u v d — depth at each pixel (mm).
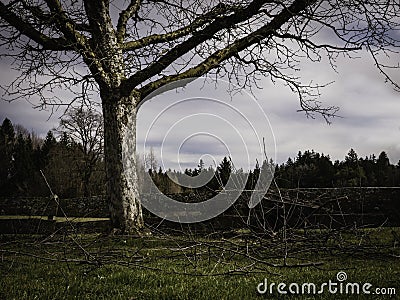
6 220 13258
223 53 12039
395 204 13773
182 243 9188
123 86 11289
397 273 6156
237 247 8031
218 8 11844
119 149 11273
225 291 5160
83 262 6570
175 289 5215
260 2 10938
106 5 11625
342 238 9047
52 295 5023
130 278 5820
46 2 10977
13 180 37219
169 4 11945
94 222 14070
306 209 12180
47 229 12391
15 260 7188
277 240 8297
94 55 11203
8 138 48094
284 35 11695
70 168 36531
